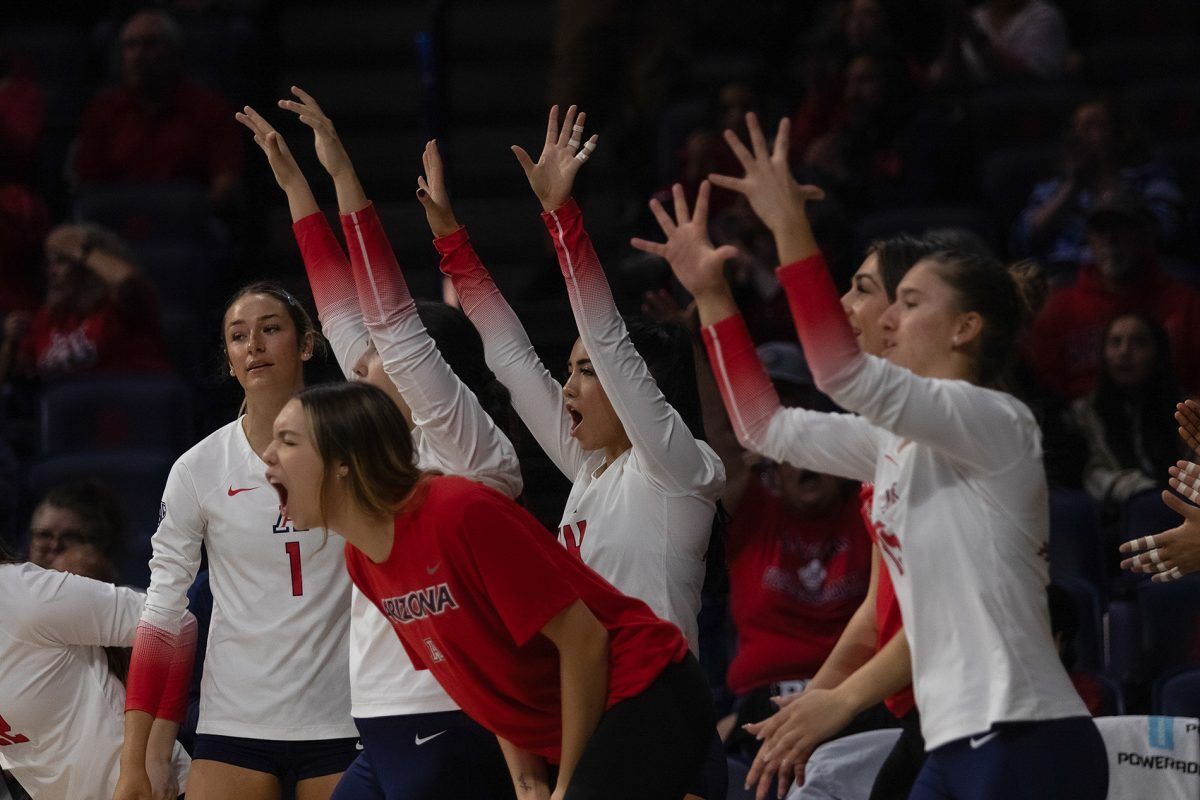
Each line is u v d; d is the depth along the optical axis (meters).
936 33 28.64
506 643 9.99
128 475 20.09
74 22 33.28
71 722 12.78
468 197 29.34
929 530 9.42
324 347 13.35
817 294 9.20
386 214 28.77
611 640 10.05
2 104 28.14
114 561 16.58
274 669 12.48
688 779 10.05
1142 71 30.77
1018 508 9.37
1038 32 29.52
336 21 31.86
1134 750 11.51
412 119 30.31
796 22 29.86
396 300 11.01
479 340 12.21
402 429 9.95
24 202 26.39
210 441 12.80
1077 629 14.76
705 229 9.82
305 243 12.48
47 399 22.05
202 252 25.34
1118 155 24.78
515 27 32.03
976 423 9.23
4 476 20.98
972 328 9.84
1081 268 22.28
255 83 29.88
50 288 23.62
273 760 12.53
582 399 11.59
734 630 17.95
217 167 27.56
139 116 27.45
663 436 10.92
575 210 10.95
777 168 9.39
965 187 26.06
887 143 26.14
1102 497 19.30
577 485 11.88
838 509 16.53
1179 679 14.22
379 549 10.01
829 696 10.63
